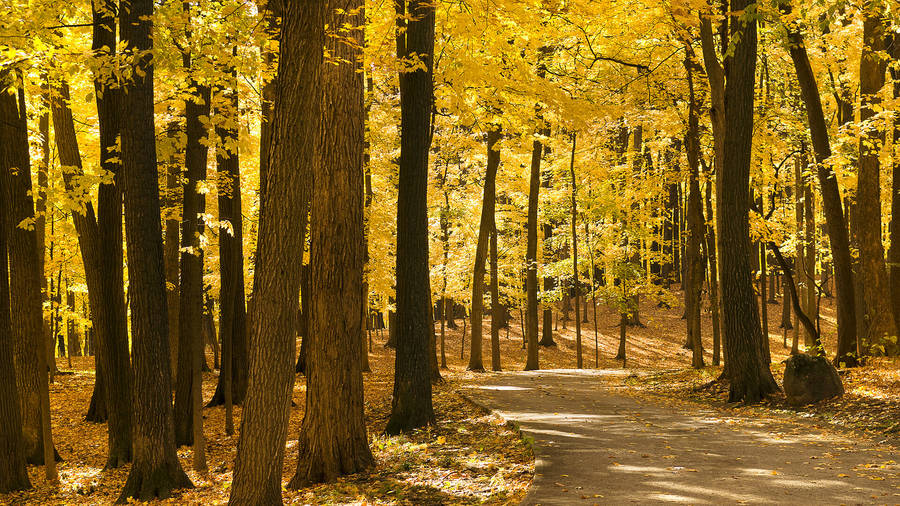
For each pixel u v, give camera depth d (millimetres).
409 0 11852
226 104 11641
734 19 13633
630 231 30297
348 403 10062
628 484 7375
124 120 10227
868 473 7508
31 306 13070
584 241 32688
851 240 20812
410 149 12500
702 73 19047
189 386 14891
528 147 19812
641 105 21547
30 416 13164
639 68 19875
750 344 13945
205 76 10844
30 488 11430
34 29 8828
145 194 10383
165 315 10719
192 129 13609
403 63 11359
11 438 11273
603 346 37594
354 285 10172
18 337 13102
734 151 13992
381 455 10742
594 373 24641
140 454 10492
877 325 15195
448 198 31984
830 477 7391
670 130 20938
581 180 31312
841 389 12453
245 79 13758
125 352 13359
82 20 12672
